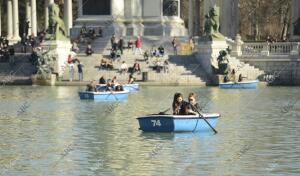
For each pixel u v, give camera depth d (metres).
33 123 89.94
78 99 121.50
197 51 162.12
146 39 177.25
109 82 124.69
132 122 90.06
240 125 86.75
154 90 140.38
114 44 163.25
